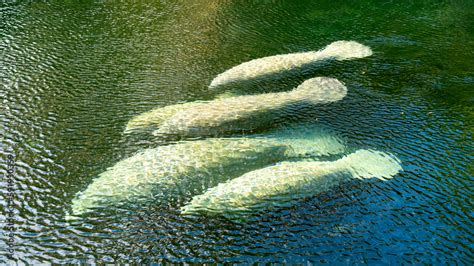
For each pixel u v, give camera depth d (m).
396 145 10.93
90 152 10.60
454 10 18.08
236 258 8.01
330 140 11.01
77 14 17.34
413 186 9.62
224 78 13.53
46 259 7.95
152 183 9.38
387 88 13.27
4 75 13.43
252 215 8.76
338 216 8.80
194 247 8.23
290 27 16.73
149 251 8.15
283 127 11.47
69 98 12.61
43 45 15.17
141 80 13.51
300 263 7.89
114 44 15.39
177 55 14.85
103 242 8.31
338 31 16.47
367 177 9.80
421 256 8.04
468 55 14.91
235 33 16.28
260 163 10.09
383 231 8.52
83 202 9.10
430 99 12.75
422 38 15.99
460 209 9.05
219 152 10.16
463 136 11.24
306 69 14.15
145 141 10.98
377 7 18.33
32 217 8.80
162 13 17.62
